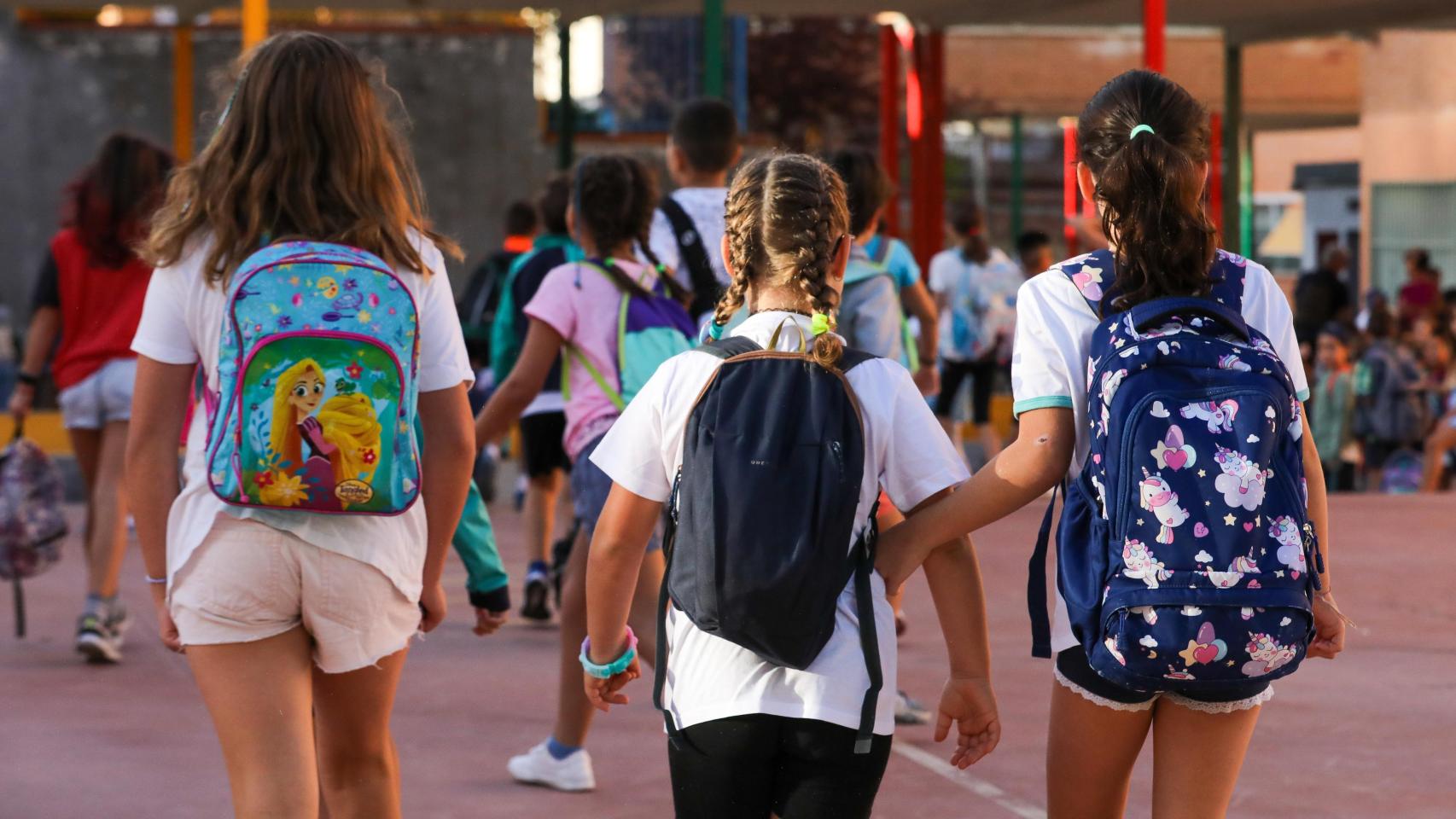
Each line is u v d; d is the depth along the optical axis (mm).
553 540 10266
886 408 3041
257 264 3248
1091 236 4699
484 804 5145
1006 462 3180
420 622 3691
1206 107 3305
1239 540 2949
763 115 39531
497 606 4418
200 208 3361
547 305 5273
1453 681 6848
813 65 39406
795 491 2865
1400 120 29906
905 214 33812
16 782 5324
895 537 3109
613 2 20344
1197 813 3240
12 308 27250
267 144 3396
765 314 3078
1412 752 5742
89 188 7062
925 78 22578
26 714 6223
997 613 8336
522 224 11812
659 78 29234
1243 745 3252
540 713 6336
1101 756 3299
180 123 24859
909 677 6930
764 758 2973
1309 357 17156
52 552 7594
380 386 3242
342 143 3416
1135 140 3195
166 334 3371
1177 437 2975
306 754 3295
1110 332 3113
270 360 3195
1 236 27188
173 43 27266
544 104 28625
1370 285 30656
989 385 14500
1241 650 2953
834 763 2953
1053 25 22141
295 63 3410
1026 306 3258
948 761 5637
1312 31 23516
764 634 2846
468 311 11633
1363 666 7129
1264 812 5023
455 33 27719
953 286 14266
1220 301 3211
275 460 3188
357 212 3406
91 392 7098
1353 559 10117
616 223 5398
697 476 2916
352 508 3242
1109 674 3064
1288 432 3062
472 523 4375
